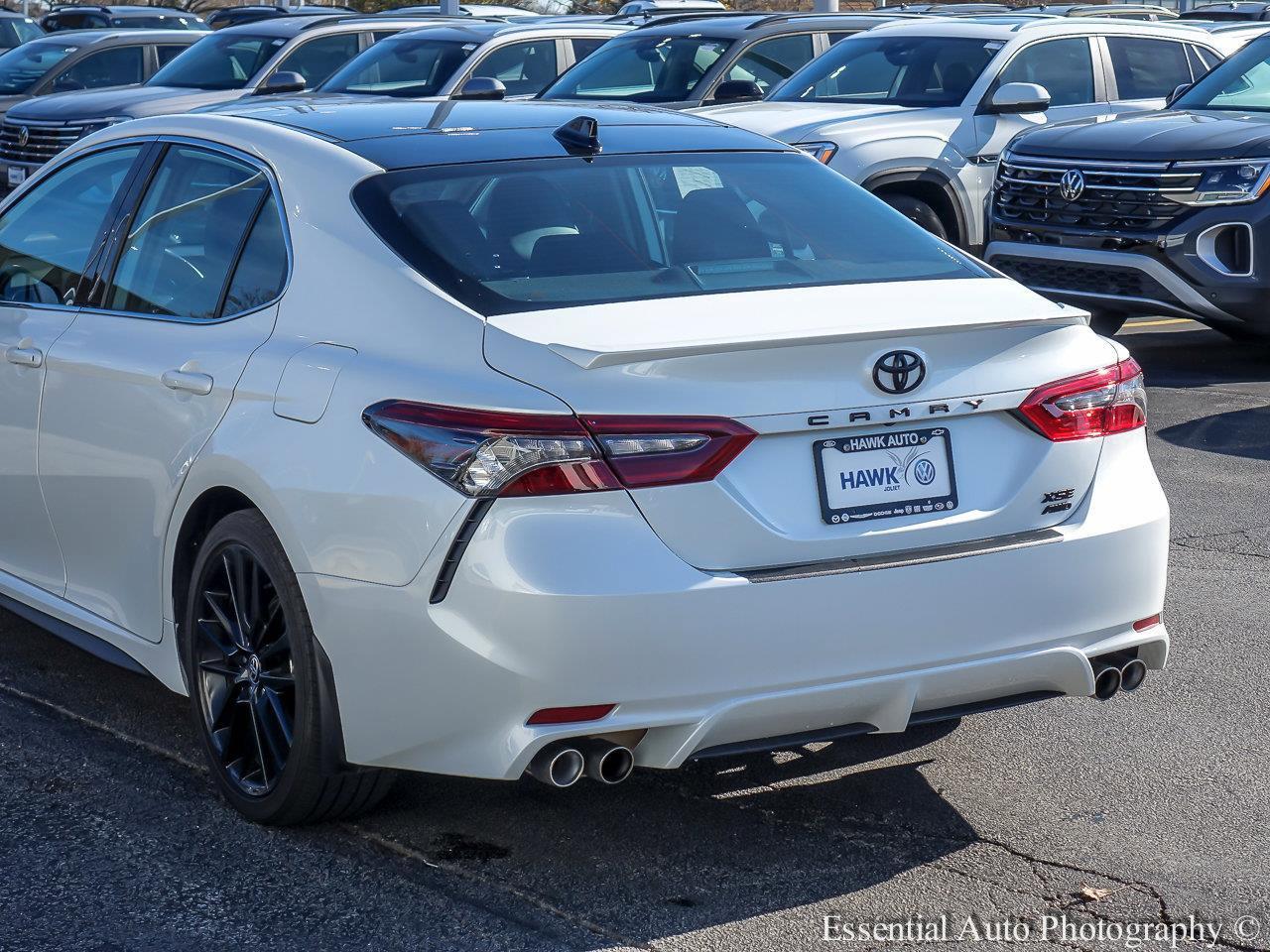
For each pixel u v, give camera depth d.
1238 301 9.09
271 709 3.79
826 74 12.08
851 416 3.39
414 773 4.16
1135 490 3.75
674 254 3.81
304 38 15.91
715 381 3.30
